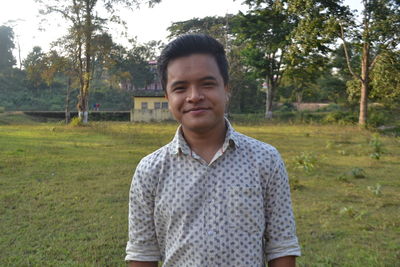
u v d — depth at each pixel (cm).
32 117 3028
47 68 2088
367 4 1870
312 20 1975
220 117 135
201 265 127
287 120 2772
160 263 367
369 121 2145
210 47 134
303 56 2267
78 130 1811
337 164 922
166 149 139
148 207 140
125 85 5472
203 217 129
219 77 135
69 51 2073
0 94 4941
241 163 132
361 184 714
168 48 136
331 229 468
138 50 5128
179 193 132
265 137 1537
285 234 135
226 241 127
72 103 4859
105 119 3238
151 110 2977
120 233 450
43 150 1064
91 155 1002
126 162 902
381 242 429
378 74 1891
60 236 439
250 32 2664
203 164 132
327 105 4147
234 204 128
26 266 365
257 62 2816
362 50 2069
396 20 1767
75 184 679
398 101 2547
